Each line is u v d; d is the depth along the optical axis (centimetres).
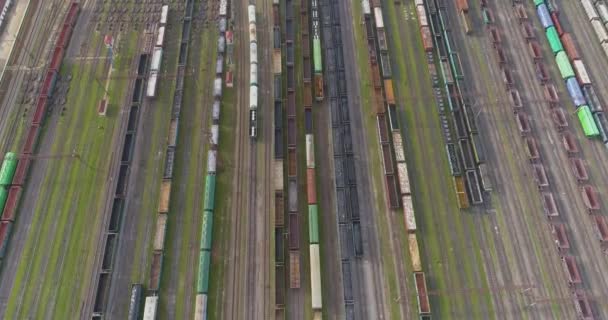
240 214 7412
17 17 9419
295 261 6831
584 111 8019
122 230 7212
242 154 7938
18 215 7325
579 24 9281
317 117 8256
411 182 7625
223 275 6925
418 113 8288
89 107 8350
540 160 7775
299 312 6638
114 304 6681
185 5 9550
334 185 7619
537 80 8619
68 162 7806
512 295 6738
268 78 8750
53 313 6638
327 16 9369
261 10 9538
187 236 7206
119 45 9056
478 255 7019
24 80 8662
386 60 8719
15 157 7694
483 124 8156
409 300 6712
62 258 7000
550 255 7006
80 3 9562
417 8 9338
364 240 7138
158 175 7712
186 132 8106
